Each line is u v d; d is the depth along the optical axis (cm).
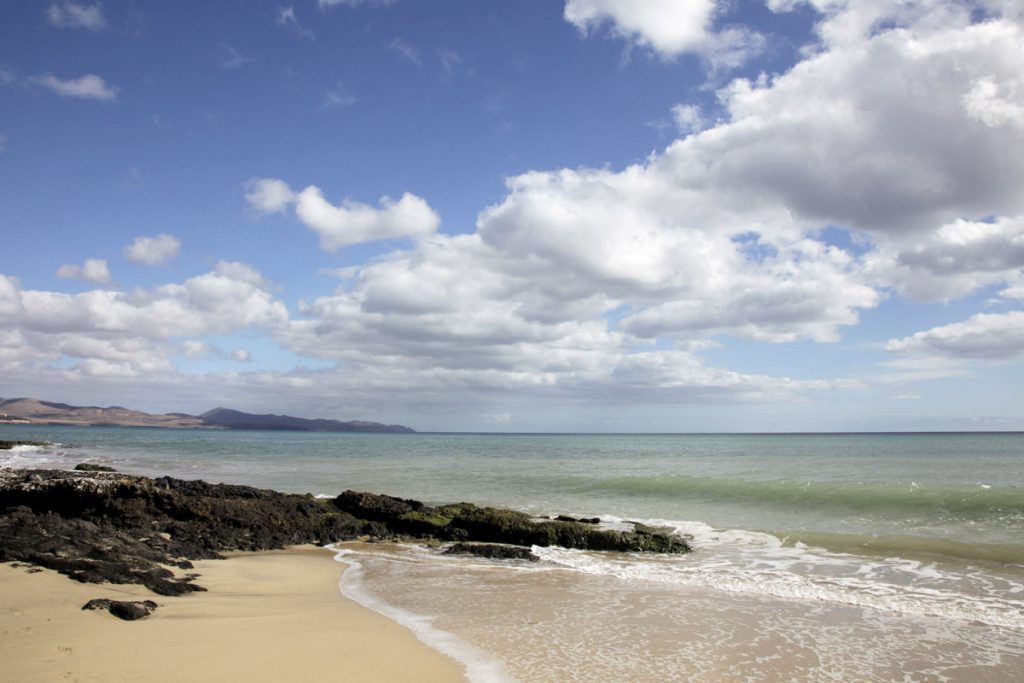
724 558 1703
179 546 1627
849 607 1222
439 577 1505
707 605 1234
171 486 2545
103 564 1213
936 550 1709
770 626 1091
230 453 7362
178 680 726
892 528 2041
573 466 5125
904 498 2483
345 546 1934
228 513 2019
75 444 8862
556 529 1920
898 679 859
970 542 1788
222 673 763
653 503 2736
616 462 5747
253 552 1831
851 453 7406
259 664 809
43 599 996
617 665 884
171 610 1048
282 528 2009
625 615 1155
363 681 780
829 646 986
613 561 1689
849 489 2702
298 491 3272
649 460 6138
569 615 1152
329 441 14525
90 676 713
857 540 1844
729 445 11981
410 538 2056
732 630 1063
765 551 1780
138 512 1966
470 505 2278
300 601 1231
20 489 1972
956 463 5162
